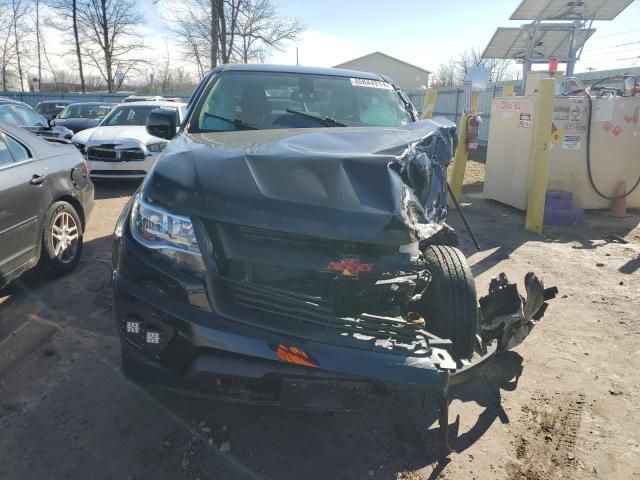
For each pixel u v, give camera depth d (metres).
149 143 9.40
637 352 3.78
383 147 2.75
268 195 2.29
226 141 2.99
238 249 2.30
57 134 9.57
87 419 2.86
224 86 3.94
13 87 42.41
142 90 43.12
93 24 37.28
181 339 2.31
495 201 9.09
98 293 4.50
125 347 2.47
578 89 8.67
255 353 2.20
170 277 2.32
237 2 27.56
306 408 2.31
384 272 2.35
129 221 2.58
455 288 2.76
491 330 3.03
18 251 4.12
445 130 3.31
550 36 12.95
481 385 3.29
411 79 63.84
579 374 3.48
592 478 2.55
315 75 4.22
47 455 2.58
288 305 2.28
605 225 7.52
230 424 2.85
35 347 3.59
